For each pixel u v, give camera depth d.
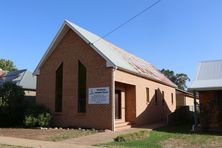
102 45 26.70
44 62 26.34
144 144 16.06
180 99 45.62
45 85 26.11
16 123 25.98
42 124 23.88
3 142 16.17
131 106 26.66
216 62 25.30
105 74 22.98
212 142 16.92
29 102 27.41
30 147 14.48
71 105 24.47
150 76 29.48
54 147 14.51
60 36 25.36
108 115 22.47
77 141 16.88
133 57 33.22
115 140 17.27
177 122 30.45
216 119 22.50
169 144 16.31
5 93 25.55
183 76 88.62
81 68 24.50
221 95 22.64
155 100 31.77
